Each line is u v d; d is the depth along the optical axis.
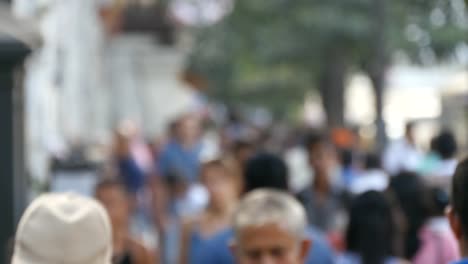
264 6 58.78
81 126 30.12
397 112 75.25
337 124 62.62
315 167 19.39
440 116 67.12
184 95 50.31
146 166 31.77
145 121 48.81
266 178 15.16
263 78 74.06
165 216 26.39
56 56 25.97
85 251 7.68
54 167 23.11
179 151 28.38
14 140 12.85
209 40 64.81
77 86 29.52
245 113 81.19
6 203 12.82
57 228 7.65
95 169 23.64
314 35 56.31
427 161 28.19
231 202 15.48
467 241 7.43
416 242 16.09
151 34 48.09
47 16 24.66
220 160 15.54
